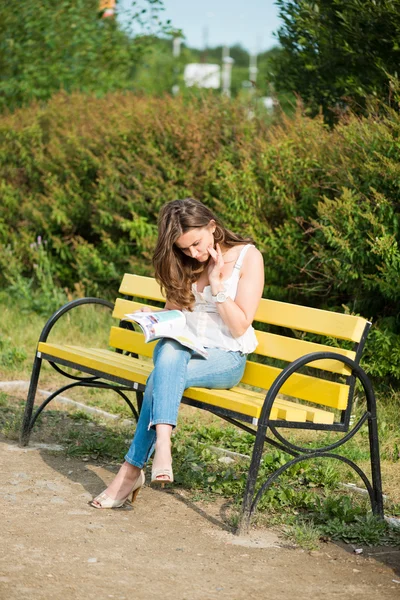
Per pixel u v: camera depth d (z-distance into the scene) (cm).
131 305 538
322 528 401
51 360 513
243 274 437
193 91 898
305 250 692
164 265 430
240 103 819
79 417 600
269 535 398
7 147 1017
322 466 495
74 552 362
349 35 714
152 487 461
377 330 621
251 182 720
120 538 383
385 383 648
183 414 621
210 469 493
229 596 327
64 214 934
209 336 438
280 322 450
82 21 1344
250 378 452
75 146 941
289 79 805
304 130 698
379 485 423
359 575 355
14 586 323
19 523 394
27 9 1330
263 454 521
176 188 812
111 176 873
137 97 974
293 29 788
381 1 670
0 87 1292
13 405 624
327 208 627
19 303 941
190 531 398
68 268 976
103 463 500
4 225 1012
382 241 591
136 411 565
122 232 909
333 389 406
